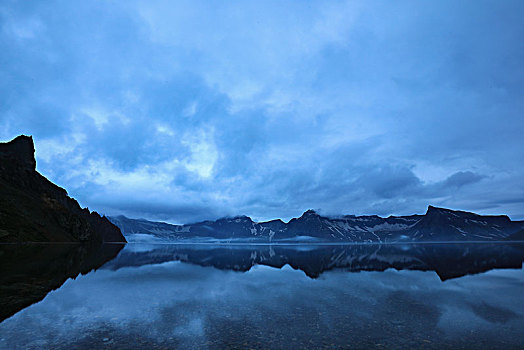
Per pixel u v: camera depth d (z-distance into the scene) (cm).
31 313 1488
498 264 4516
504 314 1520
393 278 2998
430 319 1427
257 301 1877
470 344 1067
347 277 3119
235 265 4688
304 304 1786
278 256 7488
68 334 1171
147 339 1123
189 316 1484
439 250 10544
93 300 1833
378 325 1323
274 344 1073
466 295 2058
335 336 1166
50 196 14438
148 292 2155
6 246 6744
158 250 10762
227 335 1177
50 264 3781
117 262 4709
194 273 3450
